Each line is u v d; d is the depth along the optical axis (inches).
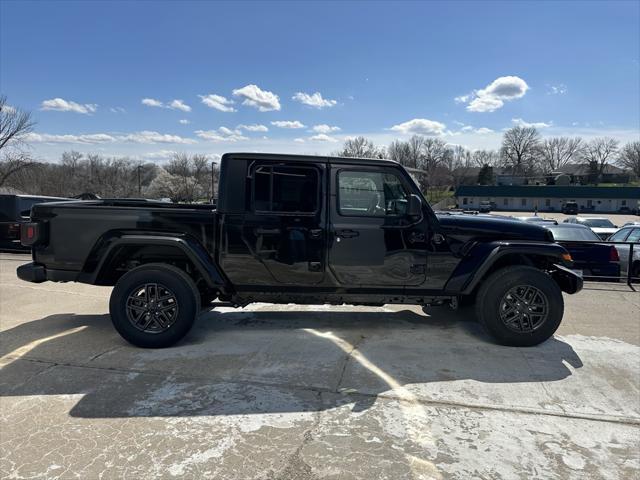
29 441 114.0
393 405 135.2
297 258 186.2
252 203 184.9
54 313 234.8
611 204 3112.7
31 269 186.5
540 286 183.9
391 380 152.4
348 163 186.2
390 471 104.1
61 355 172.6
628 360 174.2
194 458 107.9
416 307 249.1
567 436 120.3
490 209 3149.6
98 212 183.8
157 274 178.9
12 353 174.6
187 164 3169.3
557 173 4291.3
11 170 1940.2
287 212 185.0
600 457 111.3
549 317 184.2
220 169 186.5
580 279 191.2
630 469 106.7
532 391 146.2
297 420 125.8
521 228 193.9
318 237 185.6
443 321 222.4
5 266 383.6
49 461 105.9
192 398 137.8
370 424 124.3
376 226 186.5
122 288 178.7
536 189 3272.6
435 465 106.7
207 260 184.4
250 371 158.4
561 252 187.8
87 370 158.4
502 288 184.4
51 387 144.8
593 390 147.6
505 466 107.0
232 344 186.2
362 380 151.9
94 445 112.5
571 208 2947.8
